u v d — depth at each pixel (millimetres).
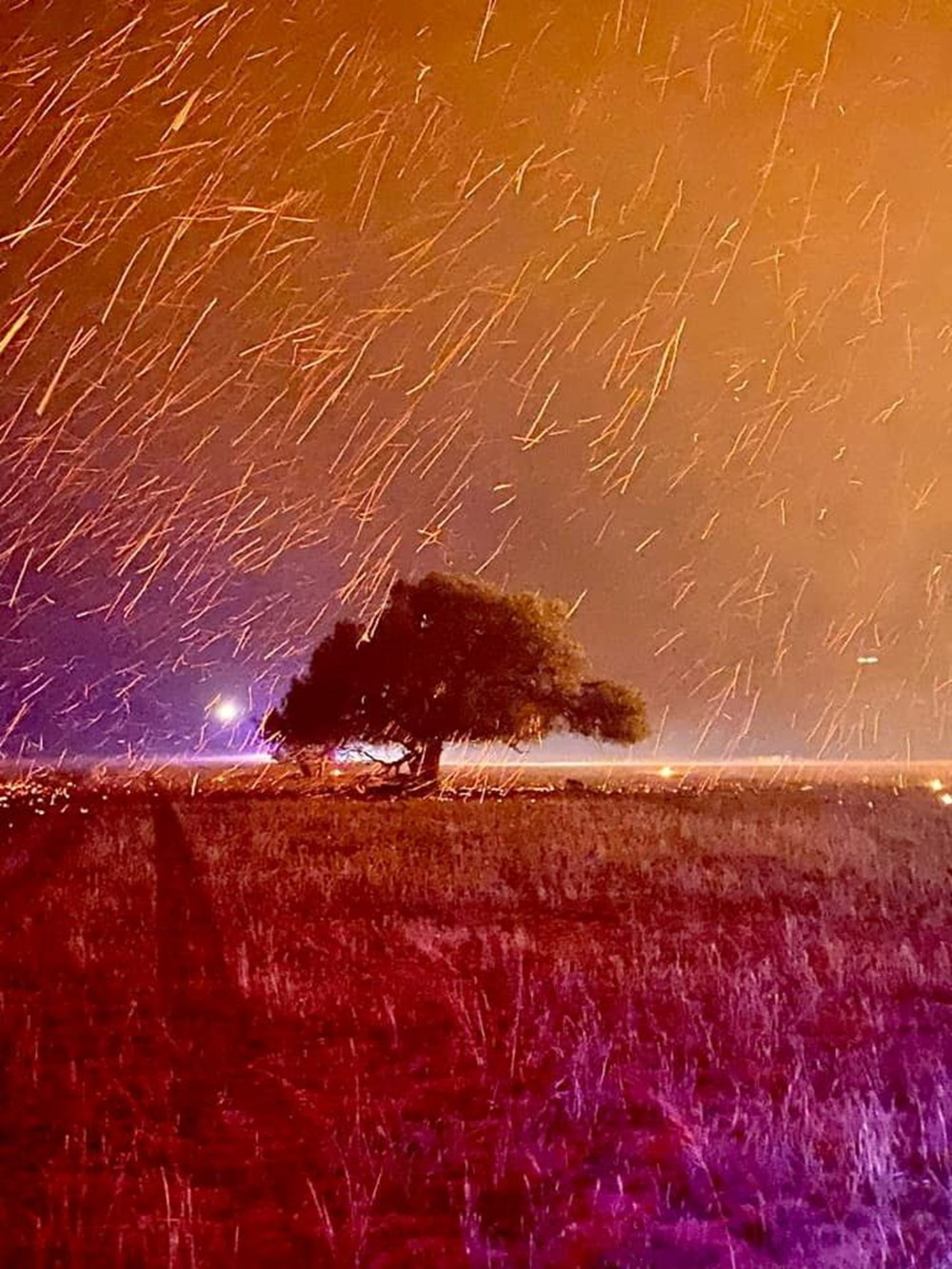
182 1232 4621
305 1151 5480
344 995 8422
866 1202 4887
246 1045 7234
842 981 8820
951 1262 4363
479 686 35375
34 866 16531
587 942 10516
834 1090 6195
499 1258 4402
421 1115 5945
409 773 36688
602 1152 5410
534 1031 7402
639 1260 4383
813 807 28562
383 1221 4746
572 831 21922
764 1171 5121
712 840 19938
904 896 13578
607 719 35781
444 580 35719
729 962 9508
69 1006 8336
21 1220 4805
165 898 13195
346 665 35438
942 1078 6453
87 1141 5680
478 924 11602
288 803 30781
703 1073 6547
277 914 12164
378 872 15258
